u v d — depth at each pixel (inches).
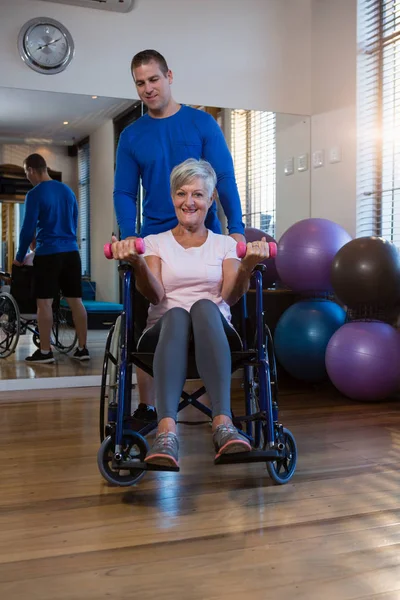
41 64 136.8
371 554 54.5
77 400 124.6
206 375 66.0
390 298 116.5
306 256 129.6
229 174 88.8
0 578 50.6
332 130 151.8
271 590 48.3
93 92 141.2
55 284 139.8
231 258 76.2
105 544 57.1
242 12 152.2
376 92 143.9
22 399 125.9
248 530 59.9
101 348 143.1
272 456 64.4
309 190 159.3
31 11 136.2
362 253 115.6
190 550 55.6
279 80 156.1
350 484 73.1
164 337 66.8
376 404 120.0
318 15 155.5
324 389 135.8
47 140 139.4
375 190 145.3
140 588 48.8
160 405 64.3
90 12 139.9
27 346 138.7
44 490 72.0
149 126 88.0
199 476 76.6
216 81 150.8
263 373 69.0
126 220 88.9
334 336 122.0
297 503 67.0
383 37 141.6
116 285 144.5
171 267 75.1
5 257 137.8
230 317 78.6
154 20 144.8
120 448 66.1
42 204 138.6
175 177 74.7
